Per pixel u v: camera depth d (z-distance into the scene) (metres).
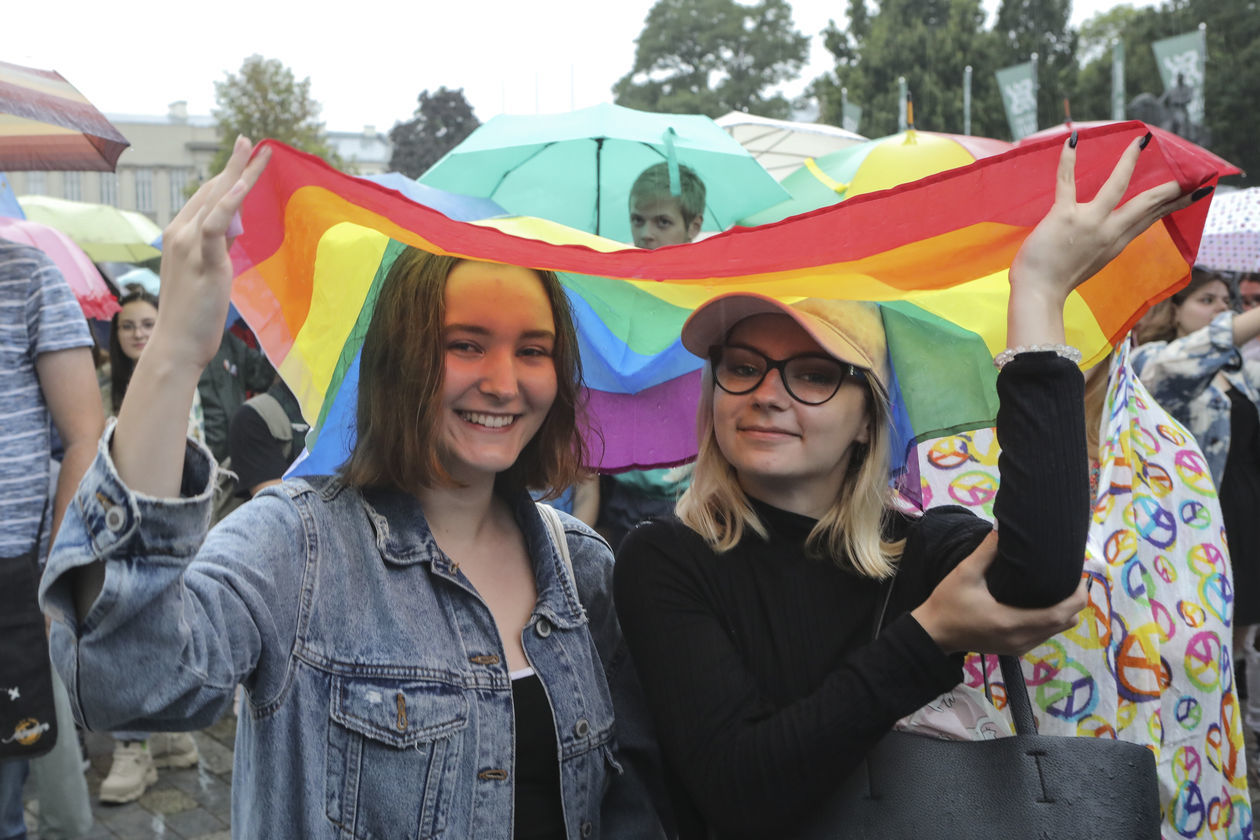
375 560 1.30
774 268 1.26
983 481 2.00
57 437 3.16
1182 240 1.26
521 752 1.34
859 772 1.28
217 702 1.11
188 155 55.22
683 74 68.00
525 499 1.47
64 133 2.68
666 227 3.51
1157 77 36.00
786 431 1.41
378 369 1.32
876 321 1.46
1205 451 3.90
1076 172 1.21
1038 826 1.22
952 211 1.19
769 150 6.39
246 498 4.09
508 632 1.40
